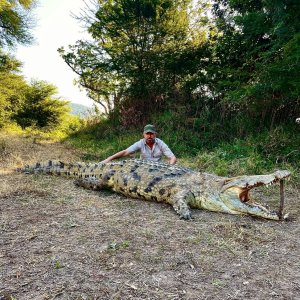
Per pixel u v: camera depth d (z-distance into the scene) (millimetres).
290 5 8641
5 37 16234
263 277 3102
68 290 2781
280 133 9609
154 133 6969
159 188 5539
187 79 14445
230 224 4422
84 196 5734
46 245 3621
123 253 3480
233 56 12656
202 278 3047
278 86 8656
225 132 11266
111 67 15094
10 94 23656
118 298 2691
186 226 4375
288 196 6145
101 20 15258
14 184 6113
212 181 5332
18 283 2865
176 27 14688
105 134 15195
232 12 12398
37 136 18031
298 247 3807
